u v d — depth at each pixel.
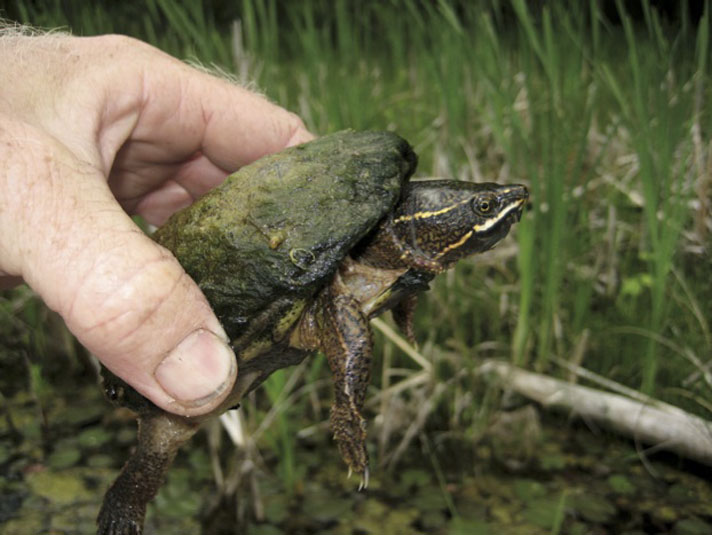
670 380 0.28
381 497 0.24
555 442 0.27
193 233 0.14
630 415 0.26
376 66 0.50
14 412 0.29
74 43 0.19
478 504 0.24
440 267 0.16
